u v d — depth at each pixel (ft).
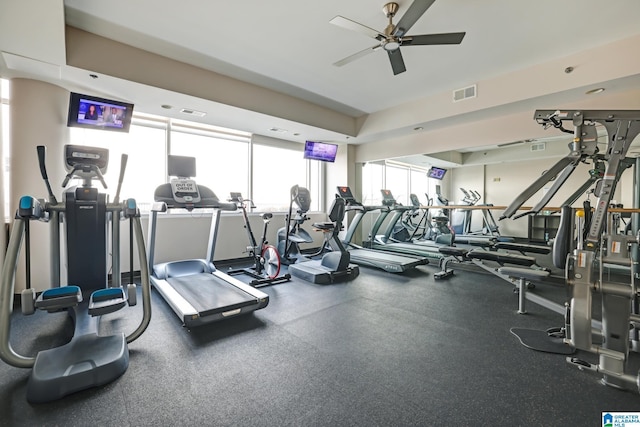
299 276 14.33
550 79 11.94
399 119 17.42
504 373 6.26
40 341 7.66
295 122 16.31
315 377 6.11
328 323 8.92
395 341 7.73
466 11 8.82
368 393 5.59
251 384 5.86
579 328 5.82
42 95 10.77
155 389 5.67
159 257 15.08
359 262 17.26
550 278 8.47
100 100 11.15
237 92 13.78
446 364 6.61
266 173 20.17
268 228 19.75
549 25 9.52
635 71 10.14
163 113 14.62
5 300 5.67
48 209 7.52
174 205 11.95
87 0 8.24
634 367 6.46
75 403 5.24
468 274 15.28
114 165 14.12
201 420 4.89
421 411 5.10
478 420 4.88
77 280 7.98
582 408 5.16
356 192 23.26
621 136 6.06
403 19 7.43
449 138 17.38
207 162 17.54
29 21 7.35
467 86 14.35
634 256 12.49
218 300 9.18
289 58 11.80
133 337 7.02
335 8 8.72
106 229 8.35
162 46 10.85
